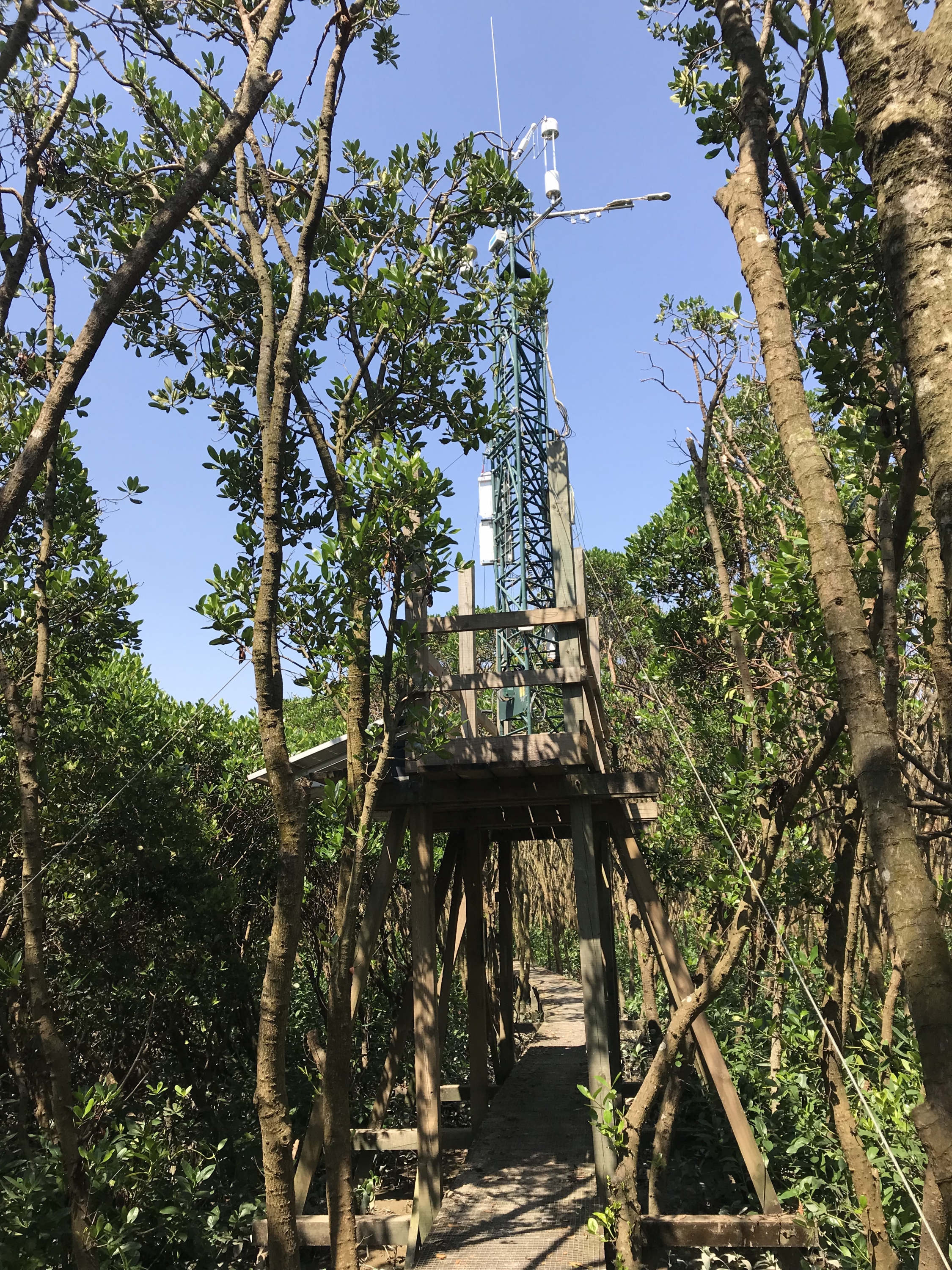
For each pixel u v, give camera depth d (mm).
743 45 2715
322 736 11289
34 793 4293
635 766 10828
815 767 4223
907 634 4258
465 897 8180
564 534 6234
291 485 6500
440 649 7453
